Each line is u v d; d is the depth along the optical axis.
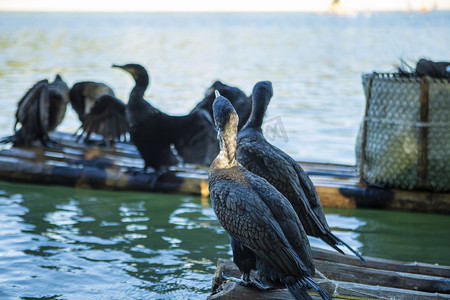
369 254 5.90
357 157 7.96
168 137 7.75
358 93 18.53
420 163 6.92
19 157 8.63
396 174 7.07
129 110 7.68
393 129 6.99
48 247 6.04
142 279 5.36
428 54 31.80
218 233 6.53
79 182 8.09
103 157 8.71
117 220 6.90
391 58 30.66
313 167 8.41
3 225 6.64
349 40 51.06
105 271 5.50
